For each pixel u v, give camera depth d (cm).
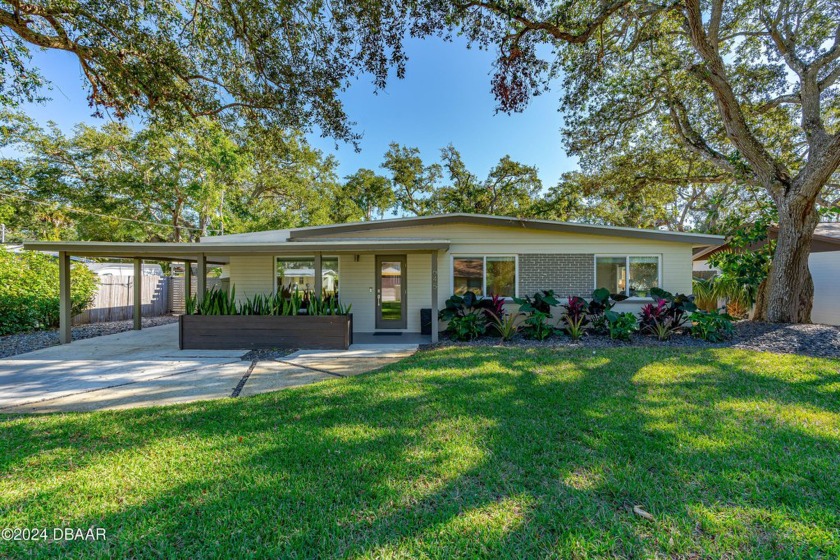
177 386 494
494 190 2191
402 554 183
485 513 213
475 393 432
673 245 895
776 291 853
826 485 237
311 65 666
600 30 768
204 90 735
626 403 392
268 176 2159
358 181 2439
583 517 209
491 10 630
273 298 807
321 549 187
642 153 1334
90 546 190
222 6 606
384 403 404
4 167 1814
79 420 364
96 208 1850
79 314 1165
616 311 893
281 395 441
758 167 874
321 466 268
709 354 624
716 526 200
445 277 930
